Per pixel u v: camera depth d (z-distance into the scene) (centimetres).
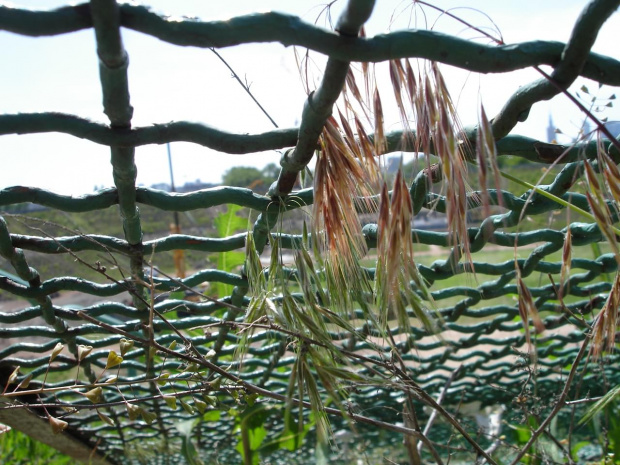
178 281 19
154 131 14
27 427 29
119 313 22
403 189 14
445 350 32
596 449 38
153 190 17
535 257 23
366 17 12
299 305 17
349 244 16
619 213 15
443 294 25
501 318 29
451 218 14
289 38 12
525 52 13
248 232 18
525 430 32
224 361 30
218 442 35
